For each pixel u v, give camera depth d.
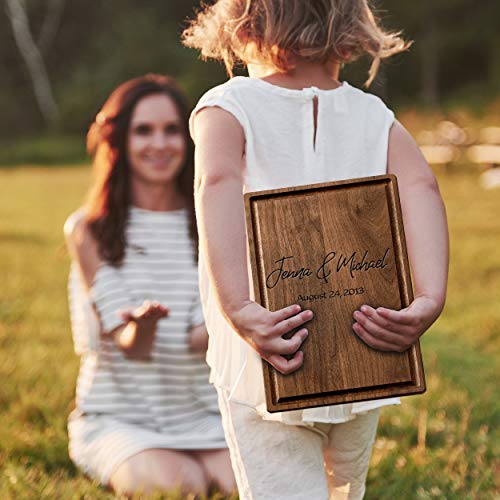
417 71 55.16
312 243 2.69
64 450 4.75
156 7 59.97
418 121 28.73
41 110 57.72
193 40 3.13
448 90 55.78
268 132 2.85
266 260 2.68
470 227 13.88
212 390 4.68
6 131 56.62
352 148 2.93
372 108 3.00
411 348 2.69
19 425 5.14
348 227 2.70
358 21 2.95
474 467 4.64
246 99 2.86
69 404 5.49
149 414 4.62
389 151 3.00
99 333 4.69
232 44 2.99
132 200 4.75
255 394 2.81
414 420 5.23
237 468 2.92
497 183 20.27
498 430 5.23
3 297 9.34
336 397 2.66
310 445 2.89
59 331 7.72
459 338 7.55
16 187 24.88
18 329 7.81
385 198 2.72
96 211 4.74
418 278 2.79
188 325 4.66
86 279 4.73
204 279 2.92
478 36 54.56
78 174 31.70
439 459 4.66
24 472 4.36
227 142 2.80
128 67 56.12
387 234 2.71
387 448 4.75
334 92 2.94
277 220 2.69
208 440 4.48
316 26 2.90
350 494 3.16
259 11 2.92
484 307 8.61
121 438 4.41
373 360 2.67
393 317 2.63
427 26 55.31
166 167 4.71
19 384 5.92
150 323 4.38
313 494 2.86
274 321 2.59
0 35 57.84
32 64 57.78
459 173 23.08
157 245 4.72
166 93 4.78
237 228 2.70
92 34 59.19
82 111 54.19
